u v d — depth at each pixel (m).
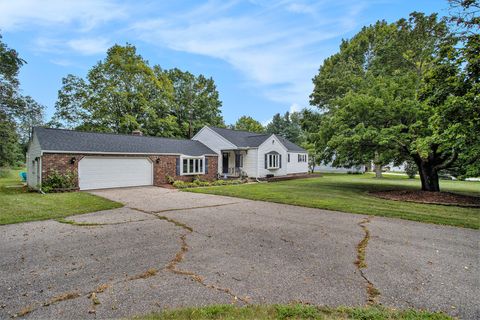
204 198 11.85
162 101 32.25
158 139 20.70
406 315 2.89
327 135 16.80
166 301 3.16
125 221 7.33
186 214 8.33
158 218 7.73
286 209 9.30
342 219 7.77
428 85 8.95
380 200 11.38
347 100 15.84
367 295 3.36
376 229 6.65
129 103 29.08
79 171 14.48
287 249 5.10
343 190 14.98
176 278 3.80
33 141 15.44
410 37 22.41
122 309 2.99
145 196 12.41
